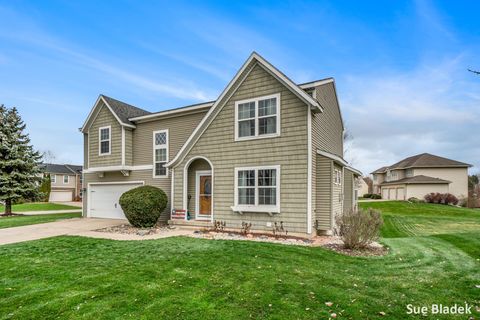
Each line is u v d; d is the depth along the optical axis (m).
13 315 3.91
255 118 10.88
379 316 3.87
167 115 14.74
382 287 5.00
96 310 4.02
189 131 14.21
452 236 10.19
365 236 7.99
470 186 42.94
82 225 13.21
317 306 4.14
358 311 4.00
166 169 14.59
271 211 10.16
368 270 6.07
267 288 4.80
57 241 9.07
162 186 14.60
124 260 6.59
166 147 14.74
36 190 21.33
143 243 8.58
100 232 11.09
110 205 16.41
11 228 12.38
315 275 5.58
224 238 9.55
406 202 30.66
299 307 4.10
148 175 15.12
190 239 9.21
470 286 5.10
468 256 7.39
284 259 6.70
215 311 3.96
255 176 10.69
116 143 15.54
